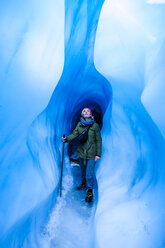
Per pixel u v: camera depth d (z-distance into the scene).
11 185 1.36
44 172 1.92
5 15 1.31
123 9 2.25
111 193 1.91
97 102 5.22
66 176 2.85
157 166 1.63
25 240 1.46
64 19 1.95
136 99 2.14
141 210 1.53
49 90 1.91
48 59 1.81
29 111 1.62
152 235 1.28
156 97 1.68
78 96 4.26
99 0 2.63
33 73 1.63
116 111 2.50
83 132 2.28
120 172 2.10
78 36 2.66
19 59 1.44
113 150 2.42
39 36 1.64
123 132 2.32
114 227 1.48
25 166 1.59
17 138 1.50
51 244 1.67
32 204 1.52
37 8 1.58
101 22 2.41
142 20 2.14
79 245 1.67
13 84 1.40
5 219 1.23
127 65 2.32
